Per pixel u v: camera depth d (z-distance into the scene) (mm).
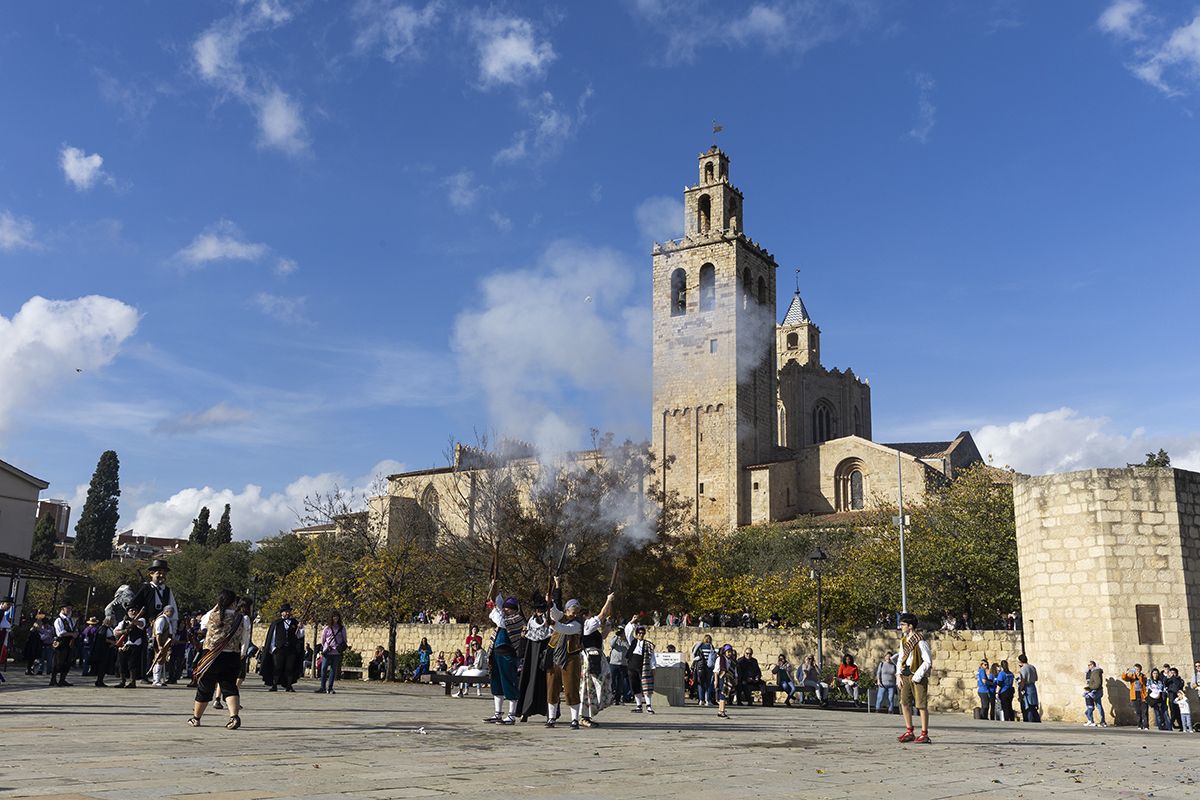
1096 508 25609
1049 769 10727
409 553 49969
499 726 13836
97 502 112125
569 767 8883
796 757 11086
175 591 82438
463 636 43719
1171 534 25109
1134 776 10312
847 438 80750
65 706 15430
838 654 35938
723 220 87812
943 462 78375
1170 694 23031
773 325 91188
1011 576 40406
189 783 6754
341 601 50156
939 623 43531
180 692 20922
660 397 86688
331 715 15359
